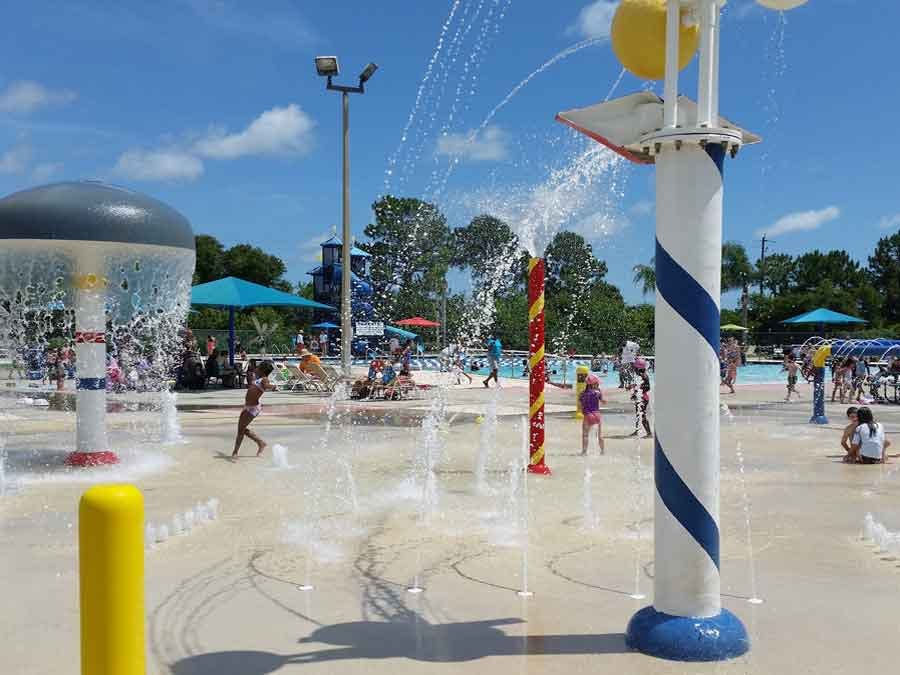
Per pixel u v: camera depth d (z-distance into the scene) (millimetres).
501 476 9766
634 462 10883
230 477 9602
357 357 41500
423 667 4055
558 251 40031
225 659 4180
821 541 6660
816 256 75000
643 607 4863
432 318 39250
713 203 4137
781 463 10875
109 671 2881
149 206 9789
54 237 9125
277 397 21609
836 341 29656
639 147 4336
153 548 6402
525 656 4191
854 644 4344
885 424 16469
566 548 6445
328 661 4145
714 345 4152
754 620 4727
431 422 15086
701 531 4156
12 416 16500
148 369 23344
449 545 6535
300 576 5668
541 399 9906
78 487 8961
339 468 10297
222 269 71312
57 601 5102
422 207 39906
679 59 4262
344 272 23203
